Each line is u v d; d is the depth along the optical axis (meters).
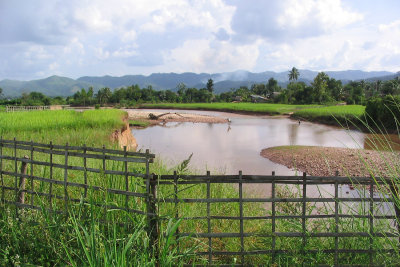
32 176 3.94
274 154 19.39
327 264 3.26
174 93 138.88
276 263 3.34
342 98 75.81
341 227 3.74
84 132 16.70
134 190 3.66
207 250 3.74
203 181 3.28
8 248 3.34
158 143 25.41
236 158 18.59
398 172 3.34
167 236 3.00
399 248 3.26
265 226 4.26
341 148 19.23
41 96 113.56
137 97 130.38
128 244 2.79
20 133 15.17
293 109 69.81
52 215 3.66
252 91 157.12
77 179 5.31
